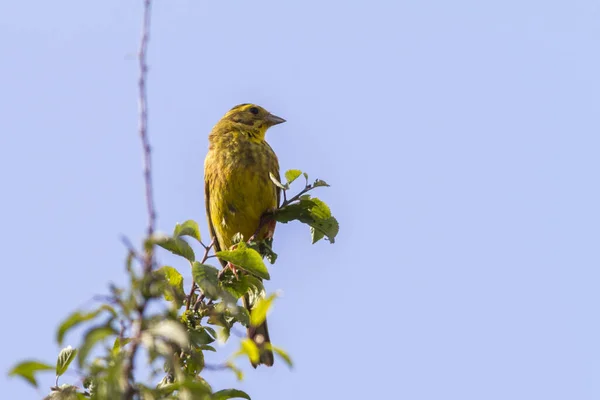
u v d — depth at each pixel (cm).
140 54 705
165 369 860
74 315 714
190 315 991
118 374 682
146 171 680
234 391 870
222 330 987
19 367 758
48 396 811
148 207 679
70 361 845
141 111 692
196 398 732
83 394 836
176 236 934
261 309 770
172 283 988
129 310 703
